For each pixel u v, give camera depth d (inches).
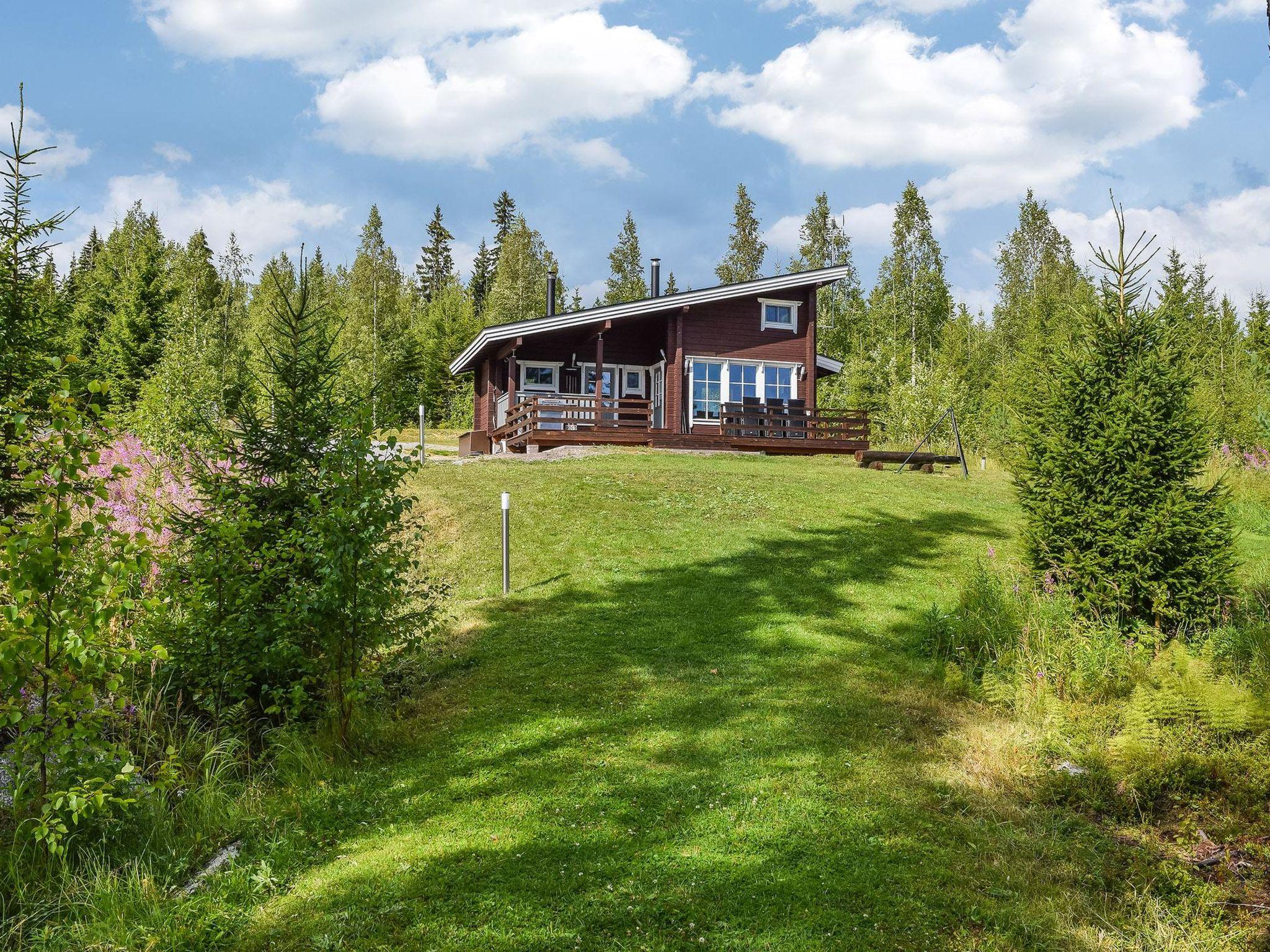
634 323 1081.4
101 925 176.2
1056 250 2797.7
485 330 978.7
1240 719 250.1
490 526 558.3
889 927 174.2
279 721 287.7
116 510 389.1
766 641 374.0
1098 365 370.6
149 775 245.8
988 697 311.3
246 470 302.2
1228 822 217.2
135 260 2161.7
